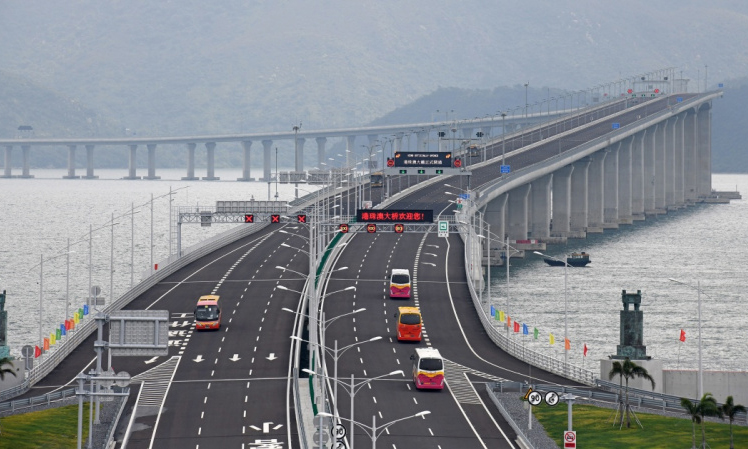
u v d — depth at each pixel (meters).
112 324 177.00
